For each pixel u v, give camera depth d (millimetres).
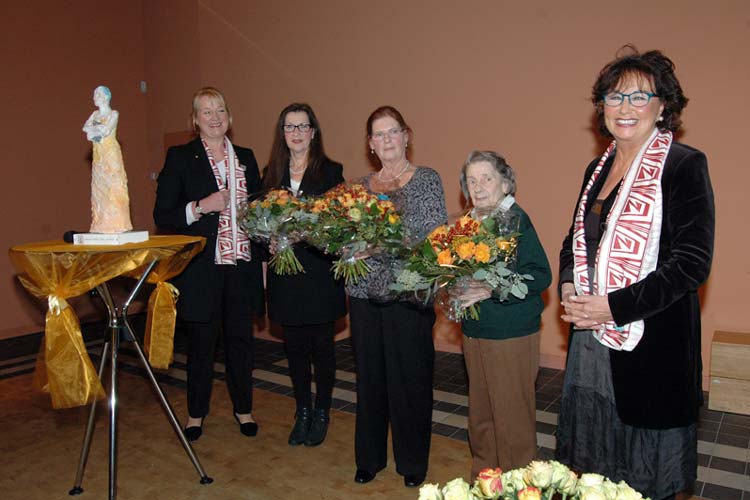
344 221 2146
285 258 2549
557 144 4043
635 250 1515
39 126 5605
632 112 1562
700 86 3525
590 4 3824
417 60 4566
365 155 4910
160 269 2436
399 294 2240
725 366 3359
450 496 1107
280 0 5203
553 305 4176
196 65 5844
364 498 2449
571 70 3938
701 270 1423
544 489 1177
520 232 2023
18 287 5512
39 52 5574
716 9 3430
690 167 1485
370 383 2514
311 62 5098
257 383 4031
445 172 4535
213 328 3012
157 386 2502
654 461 1545
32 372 4367
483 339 2117
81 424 3322
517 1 4094
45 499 2494
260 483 2598
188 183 2949
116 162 2357
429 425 2500
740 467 2693
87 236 2277
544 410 3422
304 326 2885
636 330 1526
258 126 5484
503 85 4211
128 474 2703
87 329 5652
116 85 6129
